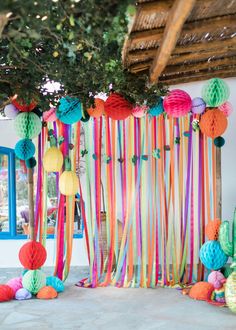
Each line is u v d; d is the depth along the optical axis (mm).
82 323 4309
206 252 4945
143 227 5746
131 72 4594
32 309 4762
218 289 4910
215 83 4488
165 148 5793
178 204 5965
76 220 6805
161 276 5848
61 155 5020
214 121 4664
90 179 5875
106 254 6219
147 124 5816
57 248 5777
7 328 4199
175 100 4547
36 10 2512
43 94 4379
